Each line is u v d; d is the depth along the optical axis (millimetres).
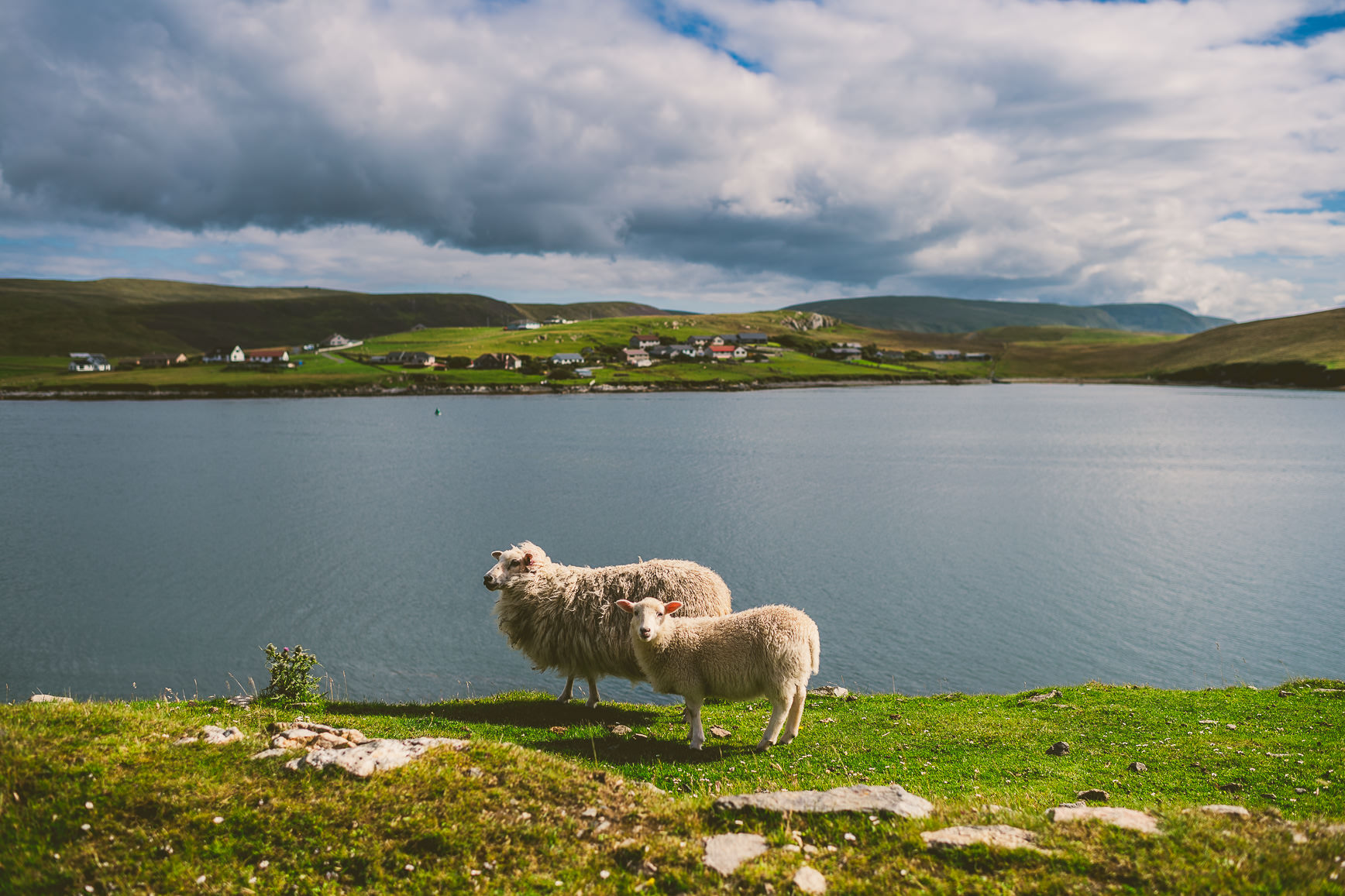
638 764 11727
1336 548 59344
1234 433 145875
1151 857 6773
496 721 14781
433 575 51188
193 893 6785
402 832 7516
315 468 101688
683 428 152750
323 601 45688
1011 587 48438
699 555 55688
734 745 13297
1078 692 18156
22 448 120000
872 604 44719
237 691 33031
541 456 113562
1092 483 91062
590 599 15617
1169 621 41969
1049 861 6793
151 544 60000
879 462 109188
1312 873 6355
